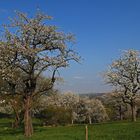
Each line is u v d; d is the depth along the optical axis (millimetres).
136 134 42656
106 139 38781
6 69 46812
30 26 47062
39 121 106500
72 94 132875
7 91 49969
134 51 78375
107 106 139500
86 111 136625
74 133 48875
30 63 47406
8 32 47312
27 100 49312
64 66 48125
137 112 127812
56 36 48000
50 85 49969
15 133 55375
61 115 108688
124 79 78812
